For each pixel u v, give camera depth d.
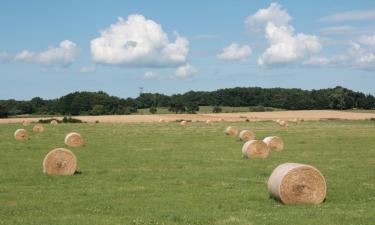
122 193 18.27
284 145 39.62
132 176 22.80
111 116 111.00
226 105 150.38
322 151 34.84
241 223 13.23
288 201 16.36
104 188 19.44
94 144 40.59
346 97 138.50
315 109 139.12
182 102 139.88
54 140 44.75
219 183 20.64
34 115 121.06
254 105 148.12
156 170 25.02
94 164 27.41
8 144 40.03
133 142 42.69
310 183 16.52
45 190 18.97
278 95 147.00
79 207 15.70
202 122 88.56
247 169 25.39
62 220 13.79
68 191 18.72
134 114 123.25
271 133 54.78
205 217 14.00
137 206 15.84
